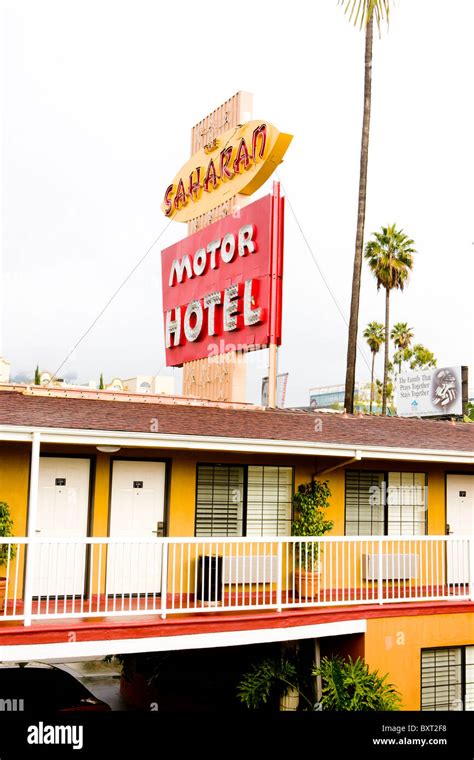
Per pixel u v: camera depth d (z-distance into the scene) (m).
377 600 13.11
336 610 12.48
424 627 13.16
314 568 13.80
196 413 14.20
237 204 22.30
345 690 12.03
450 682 13.63
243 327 21.31
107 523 13.22
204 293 23.81
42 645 10.39
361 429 15.34
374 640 12.72
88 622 10.88
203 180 24.73
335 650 13.25
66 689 11.85
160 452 13.73
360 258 21.30
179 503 13.79
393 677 12.77
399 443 14.25
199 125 25.81
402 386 45.44
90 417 12.26
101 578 13.15
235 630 11.62
